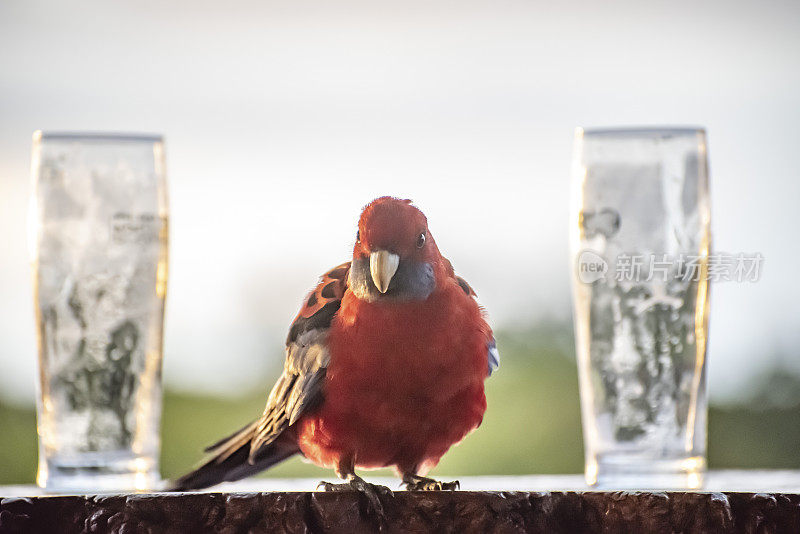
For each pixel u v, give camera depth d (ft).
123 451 14.97
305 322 14.90
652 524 12.87
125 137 15.07
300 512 12.78
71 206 14.90
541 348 26.48
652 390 14.66
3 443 26.04
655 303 14.65
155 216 15.16
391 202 14.40
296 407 14.76
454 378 14.21
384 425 14.38
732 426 26.23
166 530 12.77
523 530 12.91
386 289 13.76
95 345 14.93
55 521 12.88
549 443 25.75
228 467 16.96
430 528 12.85
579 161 15.03
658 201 14.69
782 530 12.83
